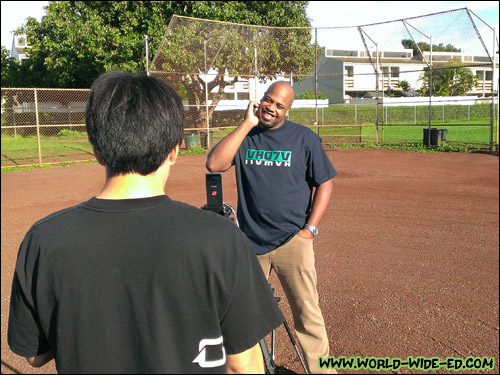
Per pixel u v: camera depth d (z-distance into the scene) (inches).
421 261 194.5
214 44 569.9
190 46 560.7
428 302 155.6
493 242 217.3
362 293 163.8
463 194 322.7
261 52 601.0
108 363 43.2
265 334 47.4
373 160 508.1
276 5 799.7
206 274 43.9
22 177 449.4
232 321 45.8
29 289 44.7
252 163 111.0
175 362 43.4
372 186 356.8
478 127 926.4
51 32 962.7
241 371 47.7
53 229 44.9
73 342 43.5
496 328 137.9
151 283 43.1
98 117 45.4
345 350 128.2
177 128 48.3
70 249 43.5
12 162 564.7
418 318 145.0
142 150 45.1
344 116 1122.0
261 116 109.7
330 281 175.2
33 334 46.4
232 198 308.8
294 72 639.1
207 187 81.5
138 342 43.2
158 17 761.6
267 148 110.0
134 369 43.4
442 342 131.2
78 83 984.9
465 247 211.3
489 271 181.6
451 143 647.8
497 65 602.9
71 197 346.6
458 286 167.9
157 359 42.7
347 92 1488.7
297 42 613.3
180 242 43.7
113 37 767.7
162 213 45.4
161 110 46.4
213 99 627.8
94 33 781.3
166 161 48.9
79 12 884.6
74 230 44.4
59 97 1033.5
